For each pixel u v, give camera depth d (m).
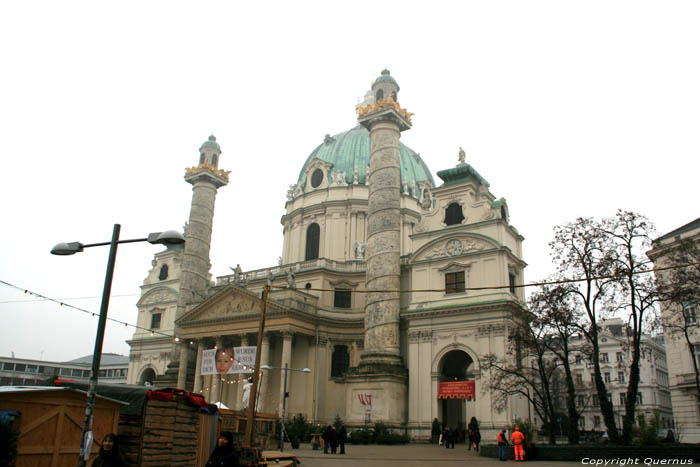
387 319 53.50
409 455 35.50
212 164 75.75
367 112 59.22
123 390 16.58
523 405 49.97
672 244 37.47
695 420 44.12
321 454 35.91
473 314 51.16
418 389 51.94
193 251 71.62
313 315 60.12
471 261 52.75
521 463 29.22
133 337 81.12
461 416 59.41
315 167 76.56
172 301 78.62
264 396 56.66
